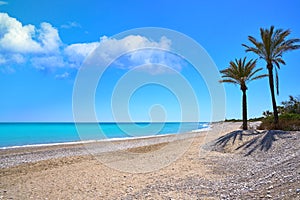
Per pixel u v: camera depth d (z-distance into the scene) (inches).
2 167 609.3
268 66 964.6
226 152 738.8
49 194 377.4
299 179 339.0
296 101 1487.5
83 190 393.4
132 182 434.6
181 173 493.7
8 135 1994.3
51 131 2591.0
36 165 619.5
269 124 997.8
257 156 640.4
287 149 636.7
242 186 358.6
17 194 380.8
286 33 939.3
